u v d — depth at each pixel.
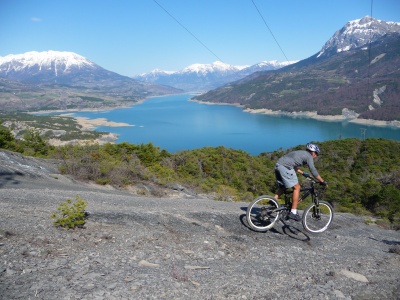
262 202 5.84
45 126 142.38
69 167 13.52
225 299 3.22
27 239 4.01
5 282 2.95
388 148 51.31
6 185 9.20
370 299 3.69
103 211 5.61
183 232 5.30
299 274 4.17
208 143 134.50
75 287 3.01
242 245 5.16
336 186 23.69
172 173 18.23
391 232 9.05
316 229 6.60
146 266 3.79
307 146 5.76
